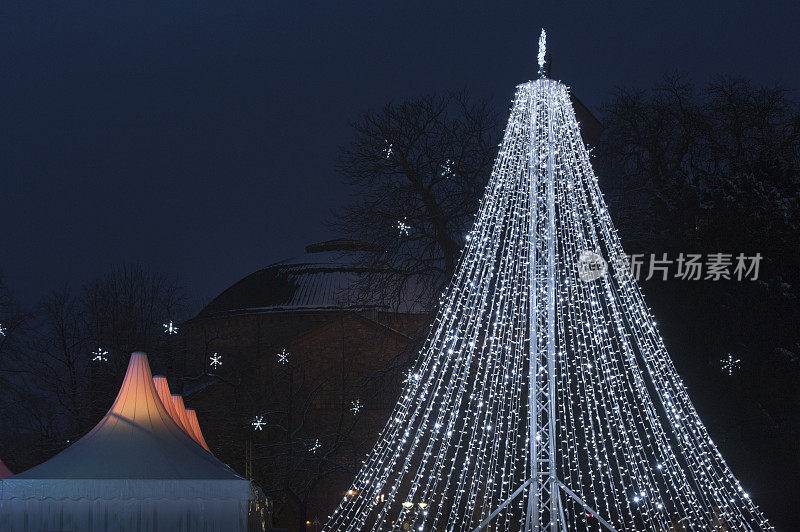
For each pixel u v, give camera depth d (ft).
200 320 201.46
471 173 124.88
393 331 163.94
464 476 95.14
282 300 199.00
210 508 55.06
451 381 94.99
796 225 111.65
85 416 154.71
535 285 67.15
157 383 74.95
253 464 138.41
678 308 108.06
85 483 54.19
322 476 130.62
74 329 169.17
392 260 125.39
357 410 135.64
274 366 167.22
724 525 94.38
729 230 110.22
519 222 84.53
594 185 77.66
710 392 107.14
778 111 139.54
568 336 101.19
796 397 106.32
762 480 105.09
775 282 108.88
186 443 59.26
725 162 140.67
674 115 140.05
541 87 70.49
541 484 65.00
